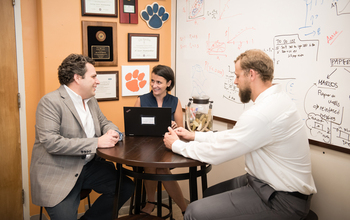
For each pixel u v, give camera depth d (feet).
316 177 5.57
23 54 7.69
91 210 6.28
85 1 7.73
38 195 5.33
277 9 5.91
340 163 5.13
